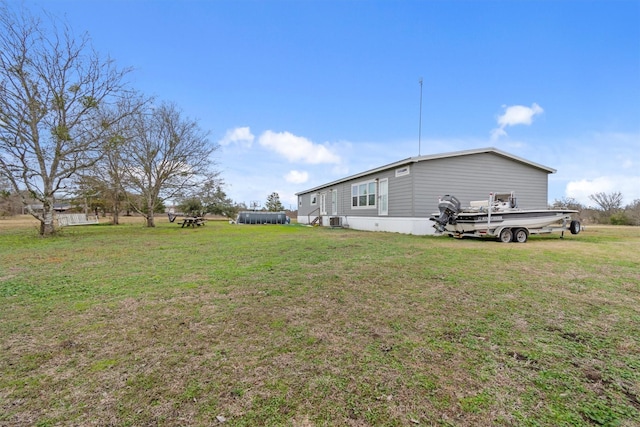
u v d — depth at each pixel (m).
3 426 1.45
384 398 1.65
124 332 2.52
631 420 1.48
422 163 10.94
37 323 2.72
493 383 1.79
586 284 3.87
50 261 5.80
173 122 16.98
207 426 1.46
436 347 2.23
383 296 3.43
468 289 3.67
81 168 11.41
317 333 2.48
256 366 1.98
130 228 15.67
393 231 12.16
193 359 2.08
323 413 1.54
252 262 5.47
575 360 2.05
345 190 16.72
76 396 1.68
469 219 8.77
